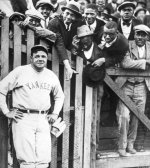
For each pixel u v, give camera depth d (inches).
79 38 204.2
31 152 175.2
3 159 191.3
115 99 225.1
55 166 199.8
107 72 210.4
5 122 190.7
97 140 219.8
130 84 219.0
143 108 223.1
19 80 177.2
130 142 224.1
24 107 177.6
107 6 299.4
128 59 209.6
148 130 235.9
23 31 190.2
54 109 185.8
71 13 205.3
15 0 211.2
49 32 189.8
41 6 236.8
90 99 208.2
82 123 208.8
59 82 187.0
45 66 196.7
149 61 213.3
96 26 235.6
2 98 177.2
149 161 227.8
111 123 233.6
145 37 215.5
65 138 203.3
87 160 211.3
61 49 190.9
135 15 311.1
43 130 179.0
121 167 221.1
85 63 205.9
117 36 203.3
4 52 184.1
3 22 182.4
